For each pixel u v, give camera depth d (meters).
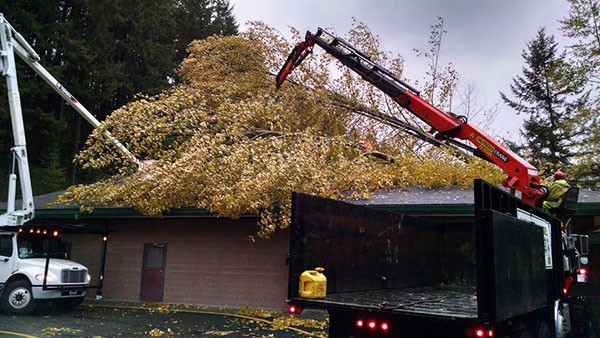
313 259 5.19
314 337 8.86
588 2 18.89
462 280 8.24
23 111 26.39
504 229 4.27
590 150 19.17
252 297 12.76
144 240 14.45
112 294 14.46
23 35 27.22
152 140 11.42
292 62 11.38
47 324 9.91
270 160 10.43
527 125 35.12
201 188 10.73
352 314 4.99
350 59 10.08
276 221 11.00
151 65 33.41
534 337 5.71
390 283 6.64
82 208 12.43
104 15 30.56
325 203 5.46
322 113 13.91
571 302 8.04
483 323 3.89
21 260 11.47
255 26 15.03
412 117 14.11
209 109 12.71
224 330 9.52
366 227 6.19
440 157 13.14
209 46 15.37
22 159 12.20
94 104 30.16
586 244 7.95
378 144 14.38
